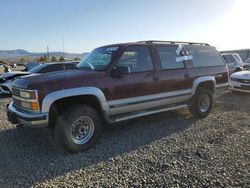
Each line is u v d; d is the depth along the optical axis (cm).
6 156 429
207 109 668
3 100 972
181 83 599
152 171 366
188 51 640
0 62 5644
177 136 515
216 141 480
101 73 468
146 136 519
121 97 490
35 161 408
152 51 555
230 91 1101
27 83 420
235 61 1511
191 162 391
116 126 589
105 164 392
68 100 442
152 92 542
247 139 487
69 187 328
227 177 343
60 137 424
